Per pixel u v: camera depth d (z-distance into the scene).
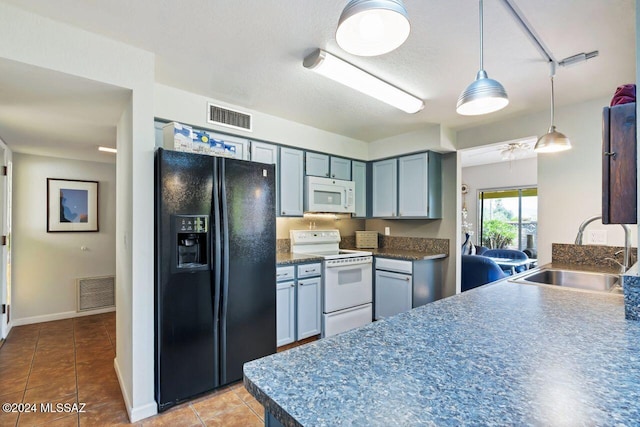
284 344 2.79
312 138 3.43
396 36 1.10
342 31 1.07
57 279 3.73
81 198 3.89
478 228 7.02
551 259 2.72
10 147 3.23
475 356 0.82
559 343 0.90
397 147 3.75
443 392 0.65
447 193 3.63
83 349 2.86
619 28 1.66
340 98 2.65
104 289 4.03
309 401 0.62
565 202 2.72
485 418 0.56
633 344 0.90
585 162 2.64
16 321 3.47
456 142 3.53
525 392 0.65
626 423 0.54
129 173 1.97
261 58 2.02
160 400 1.91
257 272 2.35
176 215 1.96
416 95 2.55
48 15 1.59
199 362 2.05
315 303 3.04
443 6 1.50
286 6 1.53
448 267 3.61
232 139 2.81
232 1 1.49
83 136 2.85
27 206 3.55
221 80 2.32
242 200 2.26
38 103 2.08
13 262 3.44
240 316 2.25
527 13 1.55
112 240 4.12
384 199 3.91
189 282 2.01
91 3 1.50
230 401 2.07
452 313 1.20
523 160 6.38
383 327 1.04
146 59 1.93
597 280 2.05
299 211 3.32
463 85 2.37
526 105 2.75
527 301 1.37
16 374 2.39
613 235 2.48
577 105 2.69
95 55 1.76
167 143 2.14
